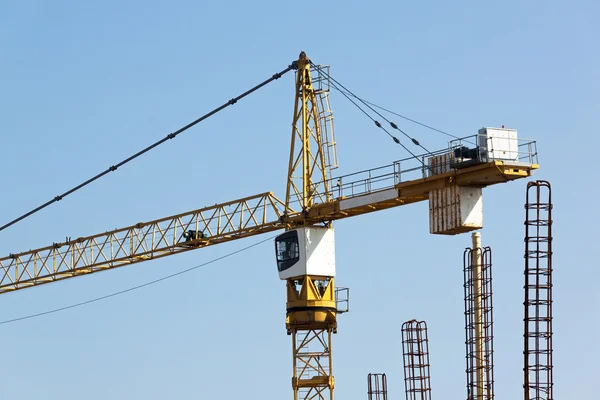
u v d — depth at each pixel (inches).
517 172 6481.3
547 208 5049.2
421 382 5959.6
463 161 6574.8
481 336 5374.0
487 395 5339.6
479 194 6692.9
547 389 4975.4
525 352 4990.2
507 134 6525.6
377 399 6353.3
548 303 5012.3
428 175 6870.1
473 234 5472.4
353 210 7608.3
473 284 5413.4
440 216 6752.0
